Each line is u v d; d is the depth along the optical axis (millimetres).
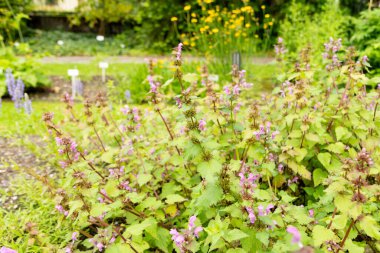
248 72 7602
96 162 3752
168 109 3133
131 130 2928
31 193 3324
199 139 2324
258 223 2123
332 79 3463
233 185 2350
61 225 2914
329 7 8477
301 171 2830
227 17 9109
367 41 6094
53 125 2824
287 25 8891
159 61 7277
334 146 2891
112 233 2377
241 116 3111
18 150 4309
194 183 2863
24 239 2854
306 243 2018
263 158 2729
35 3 20859
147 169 2893
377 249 2469
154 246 2615
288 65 5270
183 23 13734
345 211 1961
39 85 8250
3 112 5934
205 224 2670
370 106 3424
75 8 17359
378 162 2682
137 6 15641
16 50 13695
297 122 3268
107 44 15578
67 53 14555
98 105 3361
